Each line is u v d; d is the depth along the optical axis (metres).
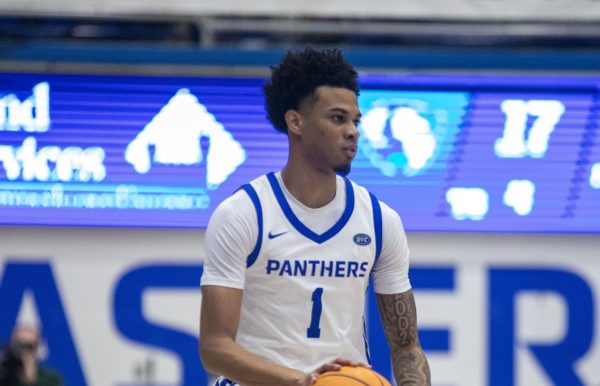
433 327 14.66
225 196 14.57
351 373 6.62
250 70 14.26
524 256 14.77
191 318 14.55
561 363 14.72
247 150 14.49
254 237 6.85
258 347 6.93
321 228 6.94
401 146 14.50
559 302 14.75
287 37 14.77
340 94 6.88
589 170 14.69
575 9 14.90
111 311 14.51
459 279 14.70
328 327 6.95
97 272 14.54
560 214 14.76
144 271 14.55
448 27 14.89
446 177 14.61
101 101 14.30
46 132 14.35
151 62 14.24
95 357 14.48
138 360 14.48
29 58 14.16
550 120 14.50
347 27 14.78
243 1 14.71
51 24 14.72
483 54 14.34
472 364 14.65
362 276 7.01
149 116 14.38
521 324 14.71
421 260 14.70
